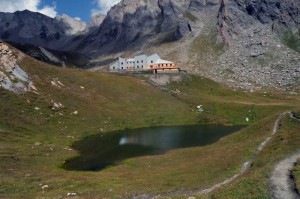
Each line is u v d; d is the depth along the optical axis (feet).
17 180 192.44
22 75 420.77
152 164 252.62
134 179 195.93
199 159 234.79
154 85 623.36
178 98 572.51
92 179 200.03
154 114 499.92
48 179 199.52
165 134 398.83
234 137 300.81
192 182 170.91
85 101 465.06
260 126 296.10
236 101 578.66
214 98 593.42
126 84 569.64
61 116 398.62
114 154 296.92
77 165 257.75
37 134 335.06
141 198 151.33
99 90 520.83
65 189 176.45
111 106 490.90
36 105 386.93
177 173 198.08
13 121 336.90
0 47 427.74
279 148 186.39
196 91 627.46
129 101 524.52
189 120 492.13
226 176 169.78
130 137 378.73
